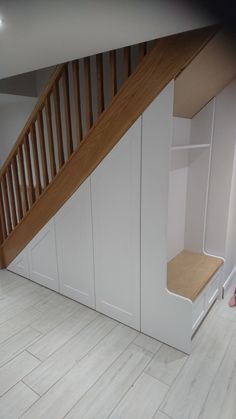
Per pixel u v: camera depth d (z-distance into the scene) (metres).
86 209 2.22
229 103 2.18
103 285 2.29
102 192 2.07
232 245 2.72
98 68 1.92
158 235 1.85
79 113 2.14
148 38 1.53
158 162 1.74
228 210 2.38
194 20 1.26
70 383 1.71
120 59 2.31
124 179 1.92
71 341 2.07
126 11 1.15
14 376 1.77
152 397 1.60
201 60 1.54
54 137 3.09
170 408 1.54
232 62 1.75
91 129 2.01
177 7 1.12
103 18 1.22
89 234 2.26
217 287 2.49
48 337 2.12
